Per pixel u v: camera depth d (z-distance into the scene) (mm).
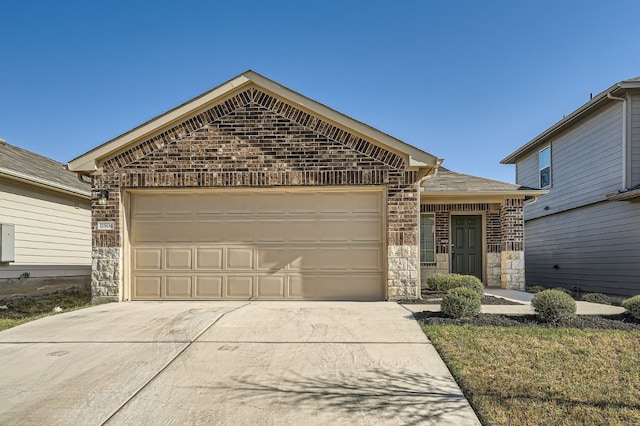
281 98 8805
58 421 3492
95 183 8891
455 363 4676
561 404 3760
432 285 10078
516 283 11406
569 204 14883
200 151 8828
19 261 10922
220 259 8953
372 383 4203
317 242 8898
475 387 4082
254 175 8742
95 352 5191
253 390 4047
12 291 10703
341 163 8688
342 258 8867
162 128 8867
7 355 5121
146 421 3484
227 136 8836
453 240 12281
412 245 8570
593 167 13461
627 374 4430
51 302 10680
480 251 12258
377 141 8602
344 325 6309
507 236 11500
